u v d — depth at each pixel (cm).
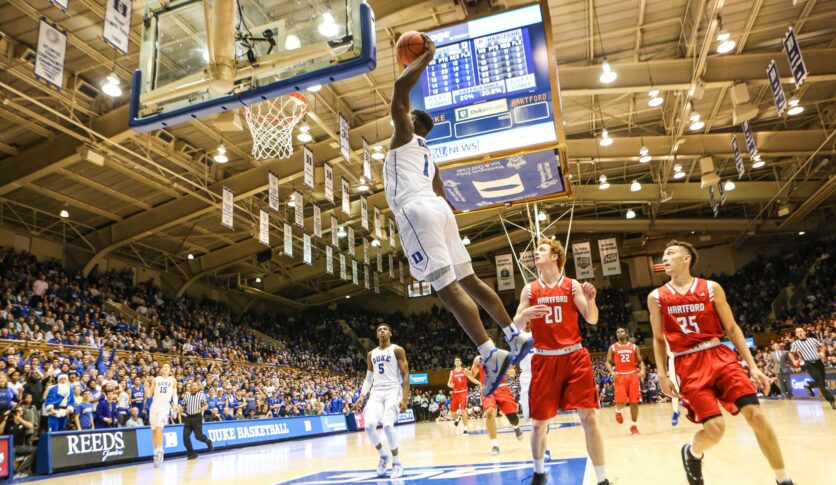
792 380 1959
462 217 2920
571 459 695
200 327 2745
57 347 1591
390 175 295
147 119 530
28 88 1507
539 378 430
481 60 862
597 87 1736
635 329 3738
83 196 2141
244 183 2073
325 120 1861
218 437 1540
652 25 1617
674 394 411
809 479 450
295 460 1052
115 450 1171
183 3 541
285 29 506
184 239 2553
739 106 1719
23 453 1023
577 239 4141
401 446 1222
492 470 654
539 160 847
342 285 4047
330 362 3581
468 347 3875
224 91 513
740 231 3534
